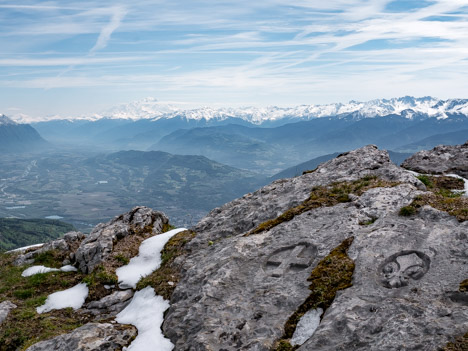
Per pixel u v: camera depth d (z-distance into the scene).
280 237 16.73
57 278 20.67
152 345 12.95
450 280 10.65
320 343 9.88
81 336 13.38
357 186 20.41
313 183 23.44
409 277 11.40
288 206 20.66
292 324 11.41
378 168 23.89
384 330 9.35
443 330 8.70
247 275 14.70
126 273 20.27
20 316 16.70
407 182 20.31
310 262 14.08
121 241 23.86
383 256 12.66
